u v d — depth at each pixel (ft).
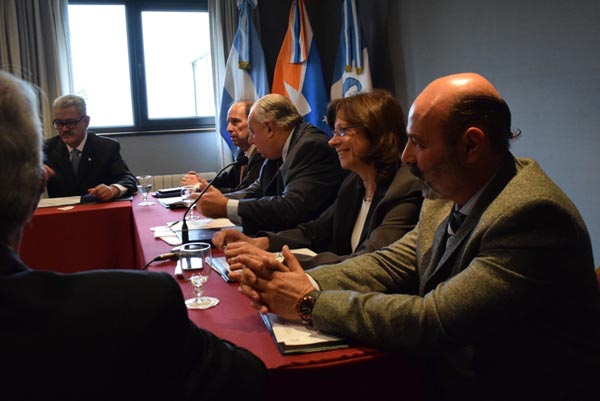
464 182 3.26
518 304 2.86
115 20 14.43
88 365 1.80
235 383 2.19
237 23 14.57
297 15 13.84
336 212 5.88
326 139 7.50
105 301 1.90
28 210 2.02
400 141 5.22
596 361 3.07
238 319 3.68
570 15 7.34
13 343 1.76
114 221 8.89
